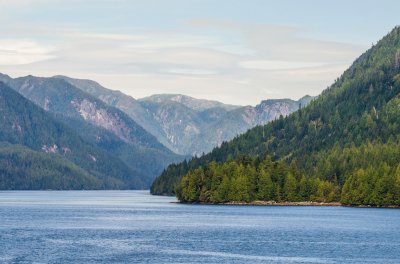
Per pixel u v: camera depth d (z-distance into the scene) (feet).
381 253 481.46
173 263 431.84
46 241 551.59
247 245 524.93
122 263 431.84
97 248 505.66
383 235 600.39
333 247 513.45
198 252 483.92
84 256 462.19
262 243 538.88
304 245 525.34
